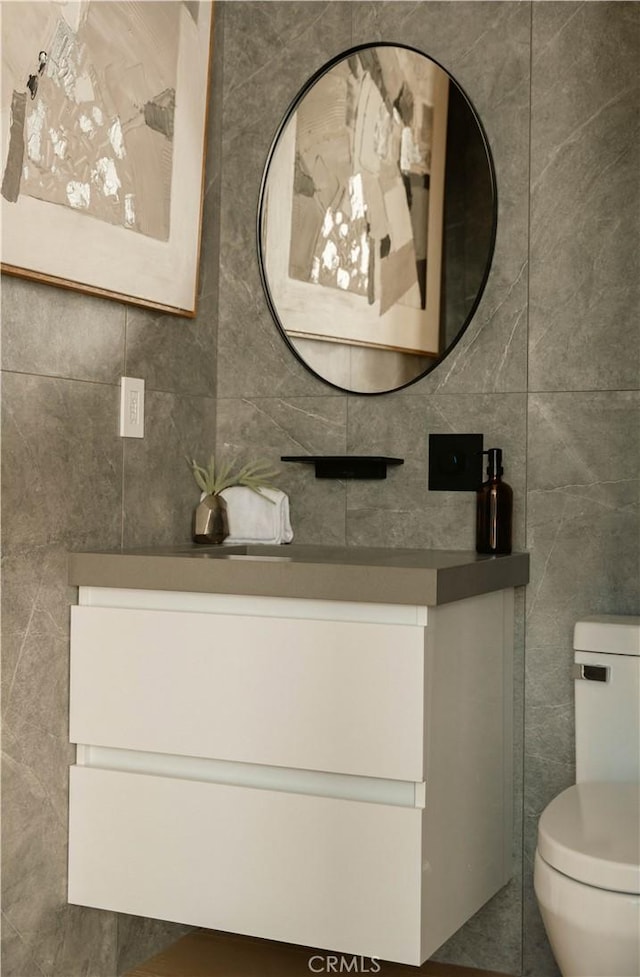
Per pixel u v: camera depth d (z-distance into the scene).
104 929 2.05
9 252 1.74
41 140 1.80
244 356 2.43
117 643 1.91
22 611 1.82
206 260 2.40
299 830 1.78
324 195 2.37
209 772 1.88
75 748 1.98
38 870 1.88
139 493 2.15
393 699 1.71
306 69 2.40
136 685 1.90
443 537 2.27
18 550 1.81
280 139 2.40
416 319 2.29
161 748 1.88
